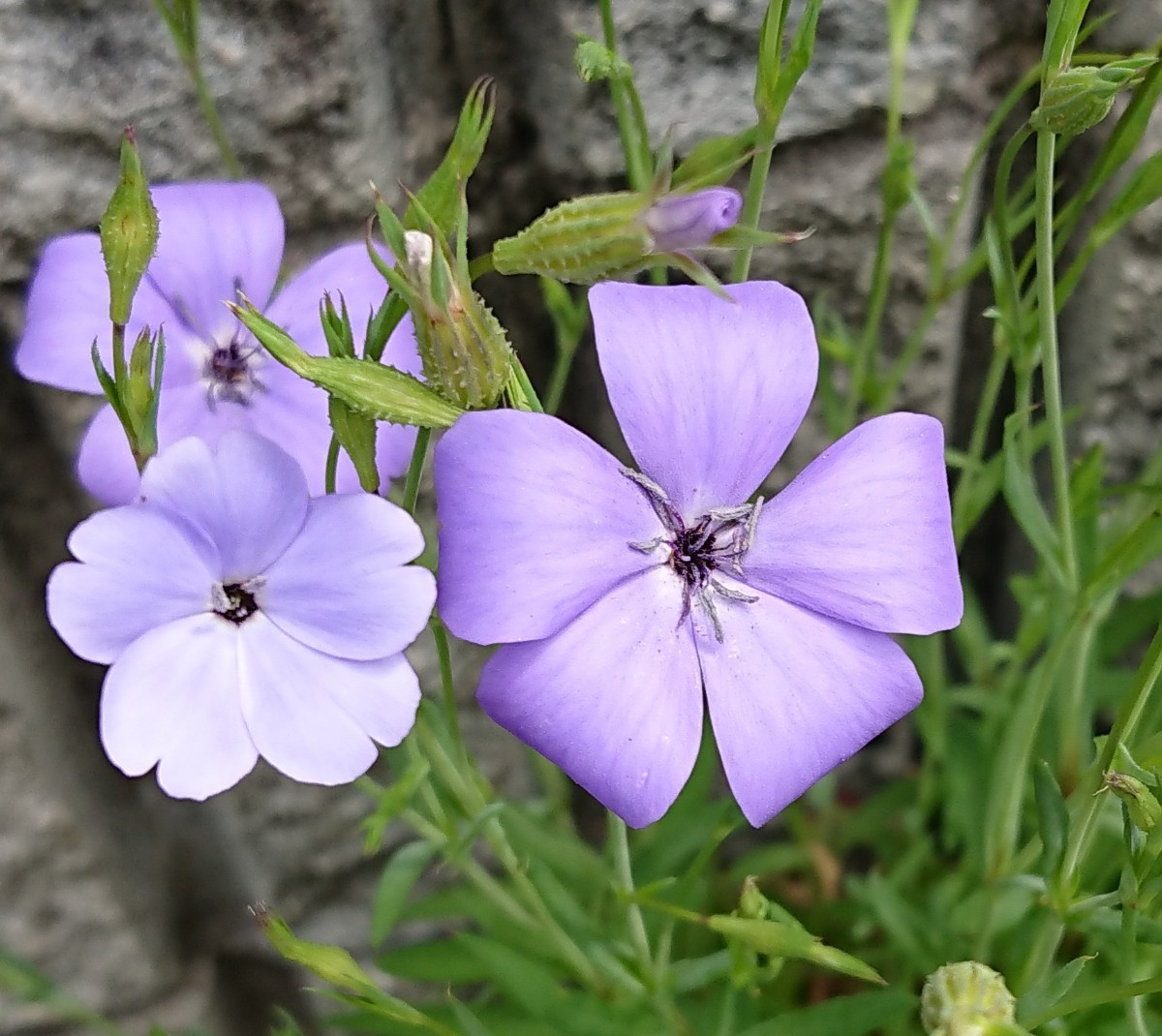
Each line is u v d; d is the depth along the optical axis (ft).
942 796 0.54
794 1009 0.52
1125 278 0.48
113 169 0.40
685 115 0.42
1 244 0.39
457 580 0.27
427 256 0.26
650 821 0.29
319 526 0.27
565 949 0.41
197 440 0.26
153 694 0.27
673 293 0.30
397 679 0.27
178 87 0.39
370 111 0.41
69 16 0.38
